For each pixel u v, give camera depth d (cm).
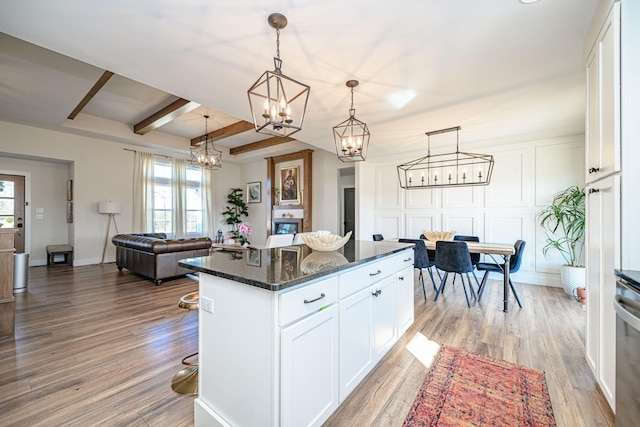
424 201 550
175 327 277
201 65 225
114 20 172
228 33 186
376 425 151
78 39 191
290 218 753
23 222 575
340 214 757
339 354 160
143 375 196
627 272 131
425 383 188
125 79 404
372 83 255
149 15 168
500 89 268
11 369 203
